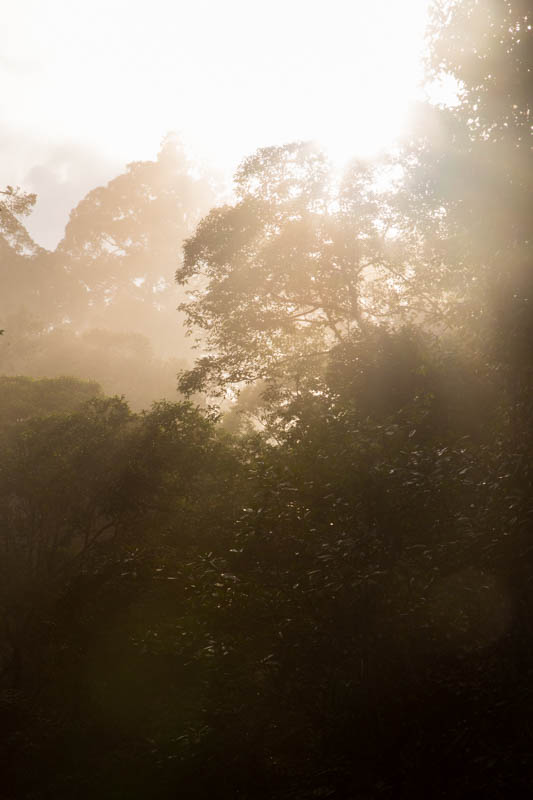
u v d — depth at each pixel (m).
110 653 14.47
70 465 22.11
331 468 7.98
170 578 9.30
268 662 7.79
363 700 7.38
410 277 23.38
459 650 7.38
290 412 17.86
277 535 7.96
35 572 23.30
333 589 7.18
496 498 7.24
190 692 10.65
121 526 22.42
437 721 7.08
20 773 15.47
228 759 8.65
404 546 7.35
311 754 7.75
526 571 7.17
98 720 15.61
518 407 9.20
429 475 7.52
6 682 21.64
